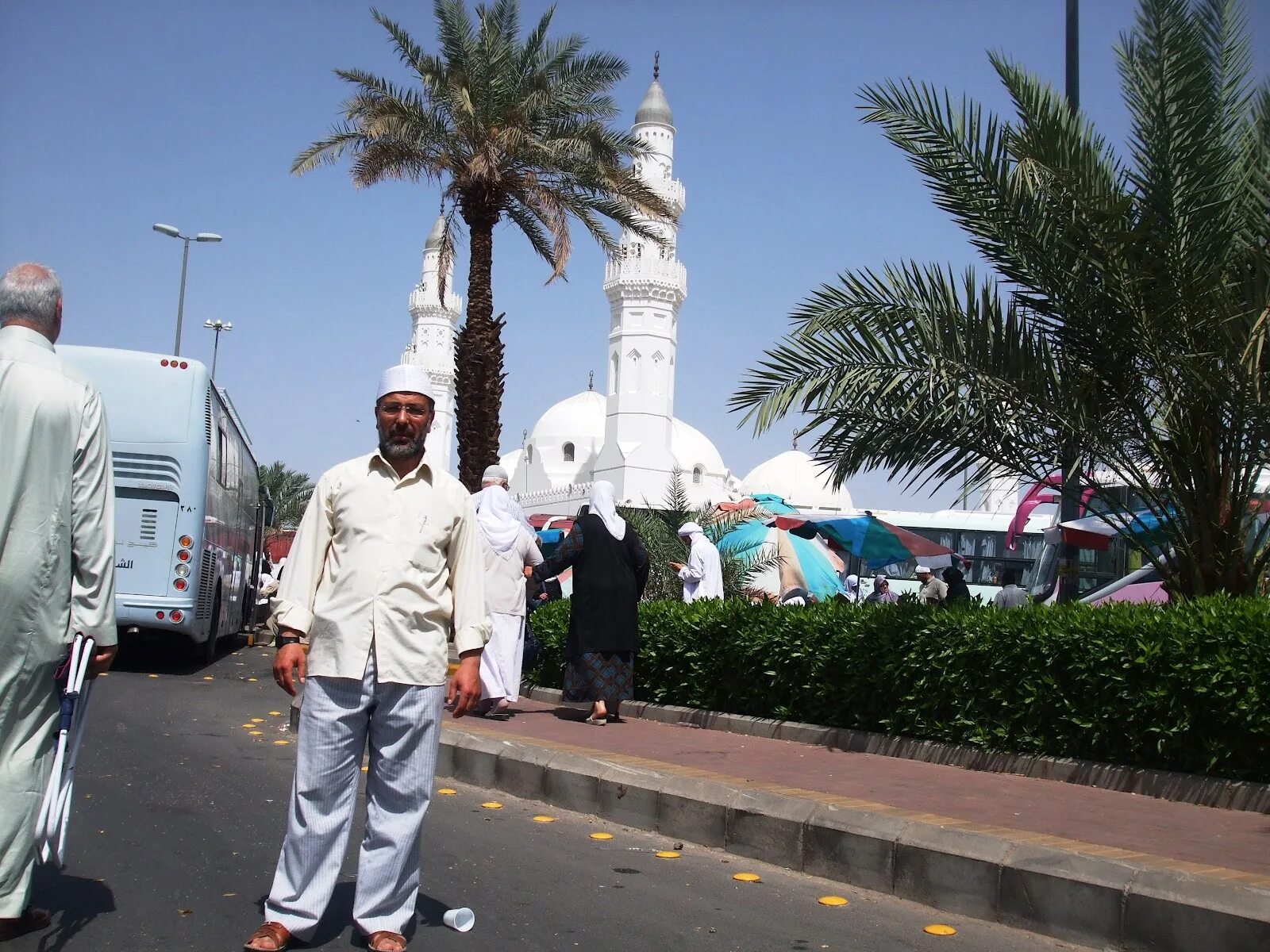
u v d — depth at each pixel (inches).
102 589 172.4
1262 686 280.5
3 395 164.7
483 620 179.0
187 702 474.9
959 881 207.3
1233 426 354.9
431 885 208.7
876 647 375.6
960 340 369.4
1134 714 305.4
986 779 316.2
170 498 588.7
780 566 867.4
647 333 2411.4
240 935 176.1
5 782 163.9
